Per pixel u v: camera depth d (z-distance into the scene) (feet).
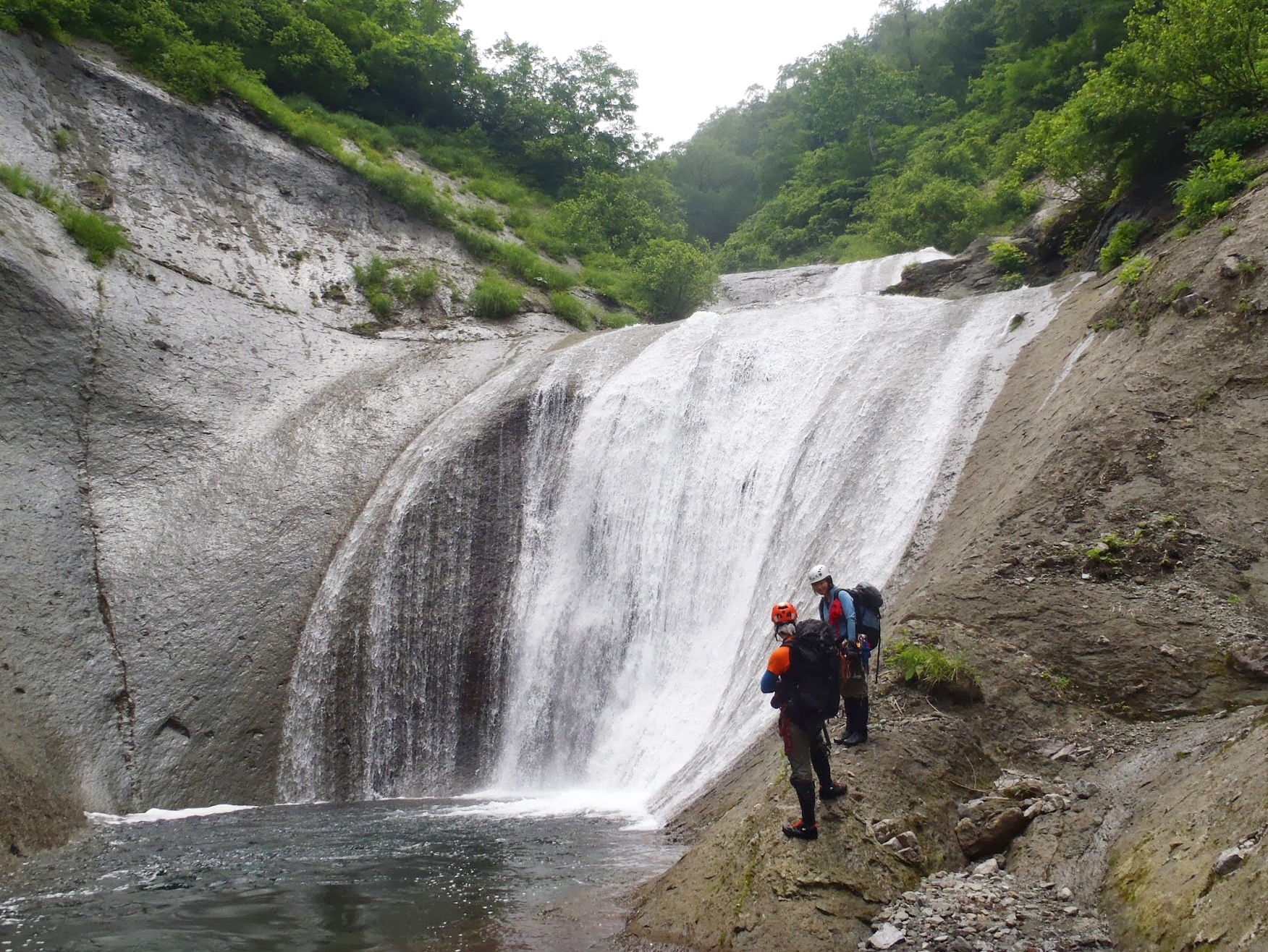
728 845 24.94
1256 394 36.60
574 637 57.00
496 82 139.85
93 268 70.79
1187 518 33.60
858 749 25.82
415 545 60.13
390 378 75.15
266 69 113.39
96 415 63.26
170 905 27.84
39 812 41.34
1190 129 55.57
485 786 54.24
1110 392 39.68
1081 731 27.55
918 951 20.02
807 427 55.88
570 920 24.76
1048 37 145.79
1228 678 28.09
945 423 48.83
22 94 80.53
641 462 61.31
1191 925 17.78
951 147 137.08
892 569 41.04
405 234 95.30
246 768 52.29
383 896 27.89
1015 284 71.41
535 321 89.40
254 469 65.00
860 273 111.24
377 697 56.13
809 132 186.29
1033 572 33.47
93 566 56.49
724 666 49.55
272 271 83.51
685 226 138.31
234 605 57.57
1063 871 22.03
